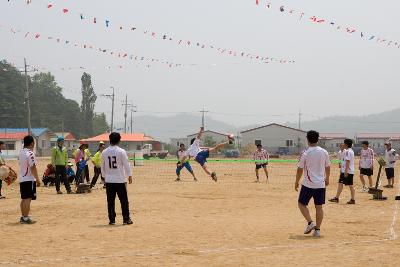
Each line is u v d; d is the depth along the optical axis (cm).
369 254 870
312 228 1062
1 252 901
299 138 9462
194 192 2055
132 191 2088
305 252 891
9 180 1526
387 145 2378
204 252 894
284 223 1239
